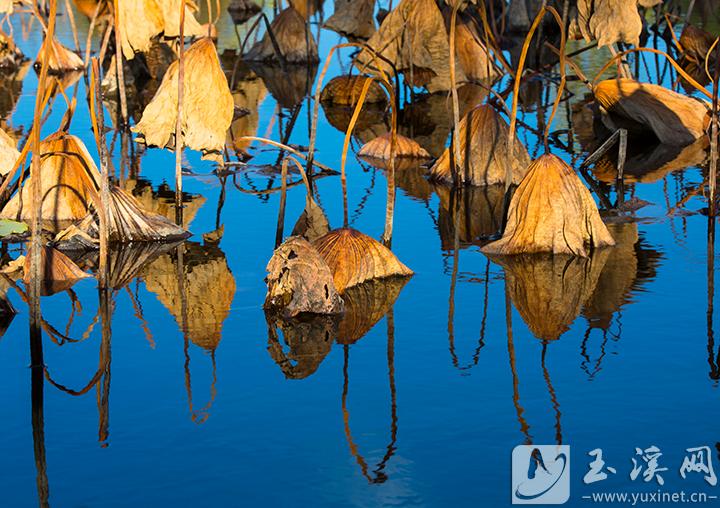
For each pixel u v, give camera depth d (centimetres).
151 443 731
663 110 1642
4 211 1252
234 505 651
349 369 855
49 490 670
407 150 1617
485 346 898
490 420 760
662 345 891
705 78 2047
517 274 1073
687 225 1224
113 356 884
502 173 1441
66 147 1256
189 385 827
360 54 1991
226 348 899
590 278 1056
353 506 648
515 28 2520
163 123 1299
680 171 1473
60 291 1036
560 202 1123
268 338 921
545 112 1870
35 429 754
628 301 992
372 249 1062
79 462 706
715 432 739
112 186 1199
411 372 848
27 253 1054
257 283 1059
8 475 690
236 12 2897
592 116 1823
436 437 736
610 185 1409
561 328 934
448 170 1465
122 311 984
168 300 1011
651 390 805
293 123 1844
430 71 2053
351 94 1989
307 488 670
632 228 1220
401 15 1964
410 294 1022
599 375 834
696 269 1073
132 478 684
